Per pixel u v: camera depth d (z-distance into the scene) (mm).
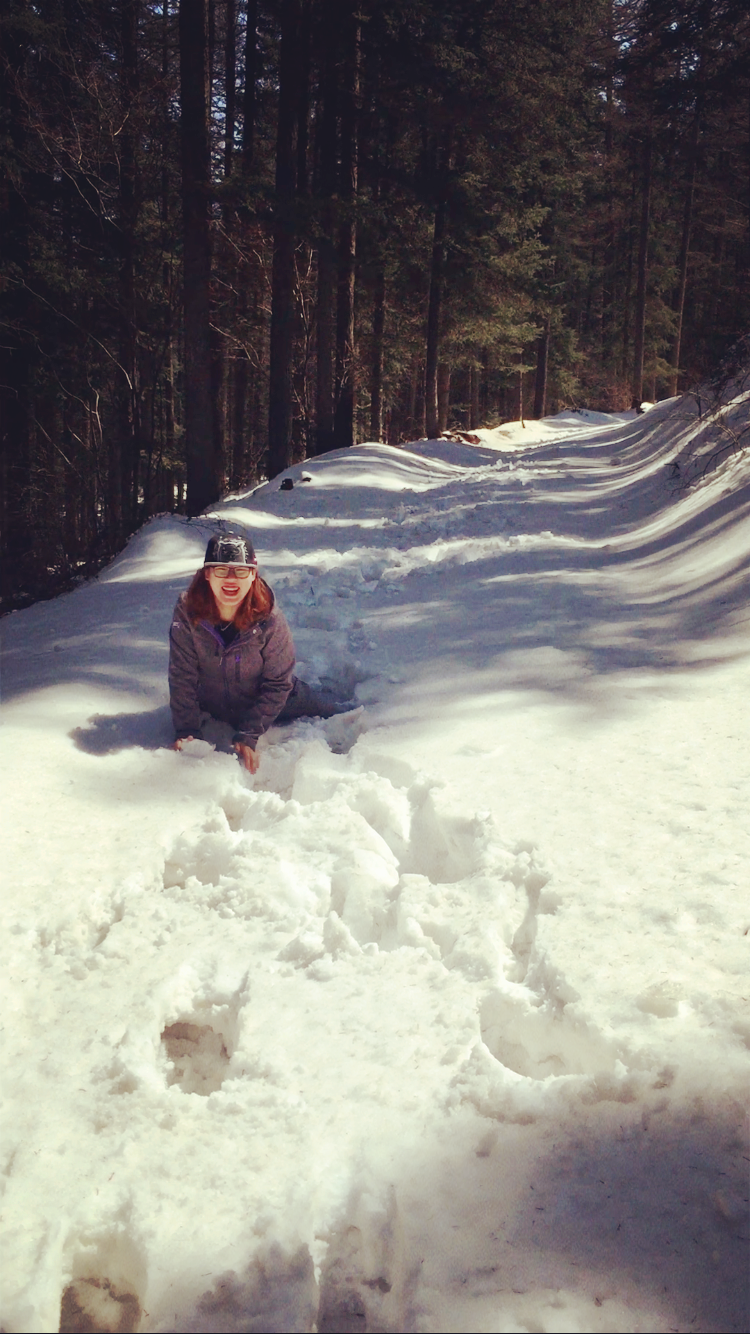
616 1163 1732
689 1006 2086
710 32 15117
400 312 29281
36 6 14742
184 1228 1640
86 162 16141
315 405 22125
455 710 4449
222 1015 2348
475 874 2822
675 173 35250
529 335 29203
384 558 9289
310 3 18609
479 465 22203
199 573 3939
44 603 8664
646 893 2594
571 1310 1451
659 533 9109
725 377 12539
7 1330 1490
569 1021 2092
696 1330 1415
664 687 4605
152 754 3973
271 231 17781
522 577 7875
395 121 21938
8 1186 1744
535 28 21547
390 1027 2152
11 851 3039
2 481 15820
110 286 17656
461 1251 1575
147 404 19172
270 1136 1842
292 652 4141
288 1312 1495
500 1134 1818
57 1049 2133
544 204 34469
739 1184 1672
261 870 2887
